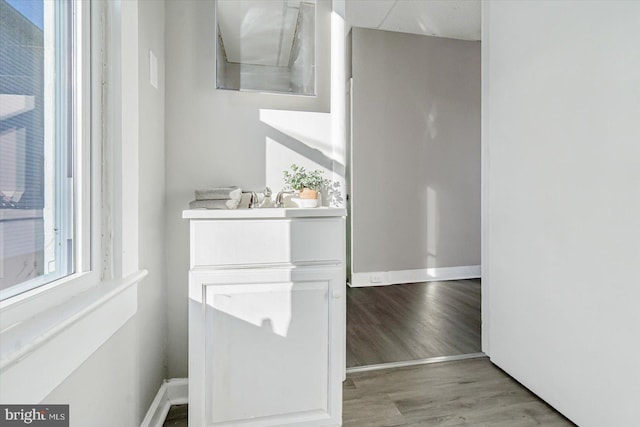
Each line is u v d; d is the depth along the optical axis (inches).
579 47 46.9
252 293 41.0
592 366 45.4
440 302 108.2
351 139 130.1
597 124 44.5
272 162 57.0
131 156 37.3
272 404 41.7
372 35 129.9
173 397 52.9
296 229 41.9
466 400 54.6
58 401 24.1
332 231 43.0
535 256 55.4
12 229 22.7
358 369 64.6
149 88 45.1
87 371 28.5
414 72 134.8
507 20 61.0
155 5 47.9
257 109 56.5
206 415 40.3
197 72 54.4
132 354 39.0
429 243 137.9
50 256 27.1
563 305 50.1
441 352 72.4
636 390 40.1
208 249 39.9
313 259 42.4
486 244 69.6
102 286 32.1
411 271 136.1
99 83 33.5
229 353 40.6
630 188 40.6
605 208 43.6
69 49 29.7
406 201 135.2
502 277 63.6
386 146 132.7
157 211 49.2
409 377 61.9
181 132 53.9
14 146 22.9
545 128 52.9
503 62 62.3
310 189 53.6
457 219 140.6
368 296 115.0
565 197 49.6
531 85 55.7
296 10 58.1
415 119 135.4
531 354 56.5
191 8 54.1
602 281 44.1
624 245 41.3
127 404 37.6
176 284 54.0
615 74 42.2
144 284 43.2
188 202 54.2
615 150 42.3
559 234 50.7
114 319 32.8
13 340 19.5
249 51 56.2
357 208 130.3
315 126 58.7
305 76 58.1
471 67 140.3
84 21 31.5
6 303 21.5
